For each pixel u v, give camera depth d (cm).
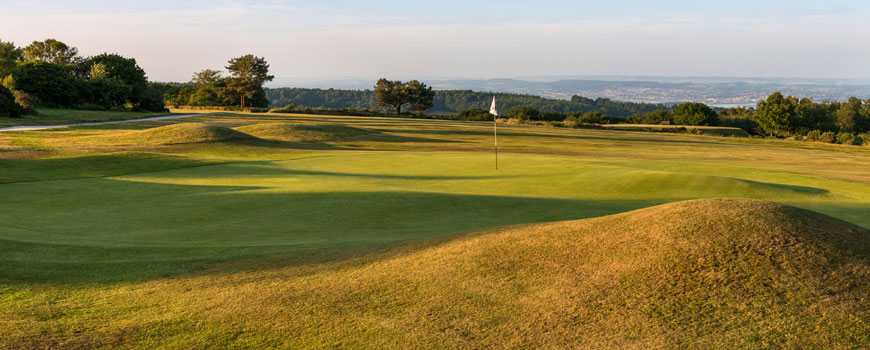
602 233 729
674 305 559
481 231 898
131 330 585
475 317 584
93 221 1400
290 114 9269
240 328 589
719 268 598
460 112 11388
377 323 587
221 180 2197
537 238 768
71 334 571
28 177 2234
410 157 3144
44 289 725
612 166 2547
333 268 791
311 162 2908
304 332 575
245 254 952
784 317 522
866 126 12656
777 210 686
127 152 2978
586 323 551
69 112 7300
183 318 619
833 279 566
